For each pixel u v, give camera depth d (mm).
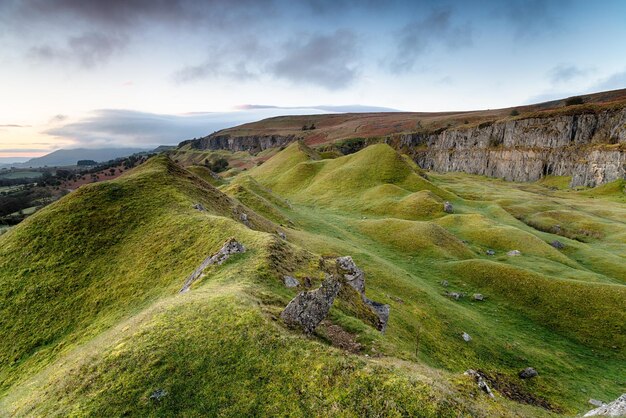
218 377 20969
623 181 195250
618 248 102062
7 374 33094
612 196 181875
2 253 47250
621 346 53938
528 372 44625
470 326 54031
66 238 48844
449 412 18781
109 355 22891
